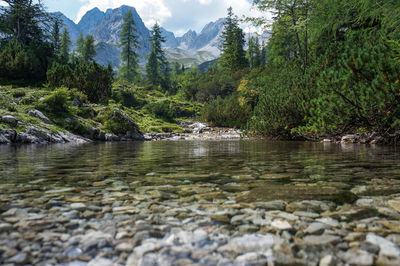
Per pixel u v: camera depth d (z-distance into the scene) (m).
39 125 13.34
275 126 13.74
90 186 2.26
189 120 38.50
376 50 6.91
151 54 76.31
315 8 16.12
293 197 1.80
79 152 6.77
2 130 11.14
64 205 1.64
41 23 43.56
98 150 7.60
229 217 1.41
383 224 1.27
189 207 1.60
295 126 13.20
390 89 6.62
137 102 41.94
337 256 0.96
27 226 1.27
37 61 30.19
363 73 7.25
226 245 1.07
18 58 28.12
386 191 1.94
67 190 2.09
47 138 12.57
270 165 3.66
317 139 11.70
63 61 33.38
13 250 1.02
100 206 1.63
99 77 25.14
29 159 4.80
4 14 38.75
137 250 1.03
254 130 16.16
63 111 16.91
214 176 2.75
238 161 4.25
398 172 2.85
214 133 26.98
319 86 8.99
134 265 0.91
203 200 1.77
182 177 2.71
